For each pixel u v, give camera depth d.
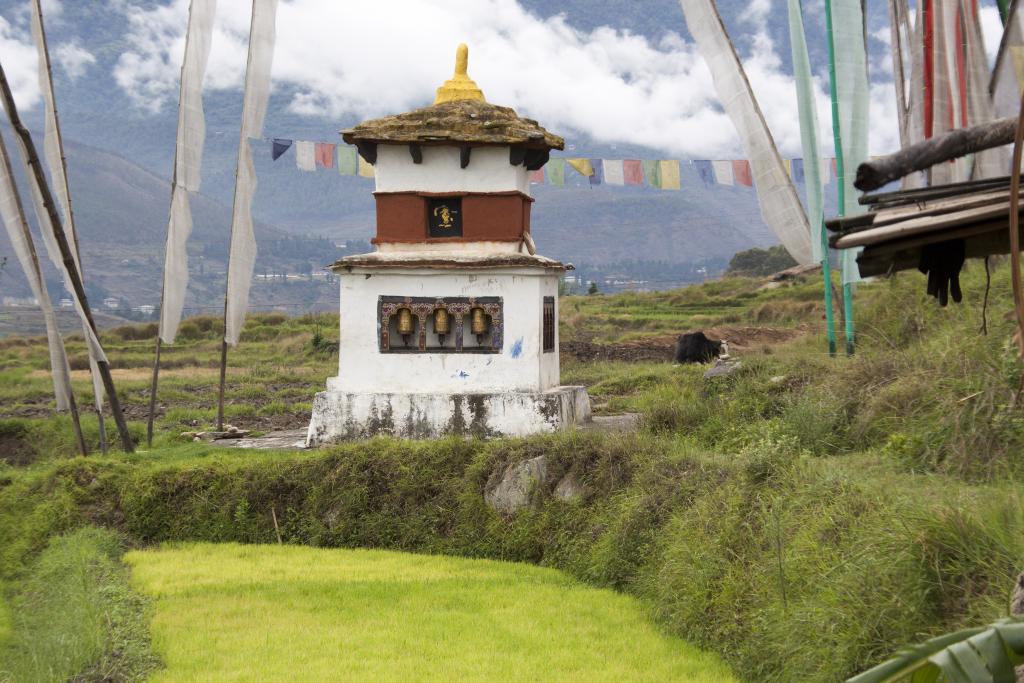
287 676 11.27
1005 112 21.95
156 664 11.73
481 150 22.17
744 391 20.50
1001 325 17.61
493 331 22.00
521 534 17.45
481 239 22.27
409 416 21.83
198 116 23.84
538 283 21.92
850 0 22.59
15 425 27.88
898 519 10.65
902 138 28.56
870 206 6.54
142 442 25.88
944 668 4.40
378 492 18.94
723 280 89.31
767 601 11.51
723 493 14.28
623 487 17.02
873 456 15.03
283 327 71.12
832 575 10.69
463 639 12.77
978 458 14.02
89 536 18.42
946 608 9.55
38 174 21.34
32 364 54.94
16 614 15.16
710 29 23.42
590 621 13.54
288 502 19.31
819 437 16.92
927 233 6.15
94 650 11.98
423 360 22.14
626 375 33.25
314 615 13.84
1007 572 9.30
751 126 23.36
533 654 12.18
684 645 12.43
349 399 22.09
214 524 19.23
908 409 16.33
